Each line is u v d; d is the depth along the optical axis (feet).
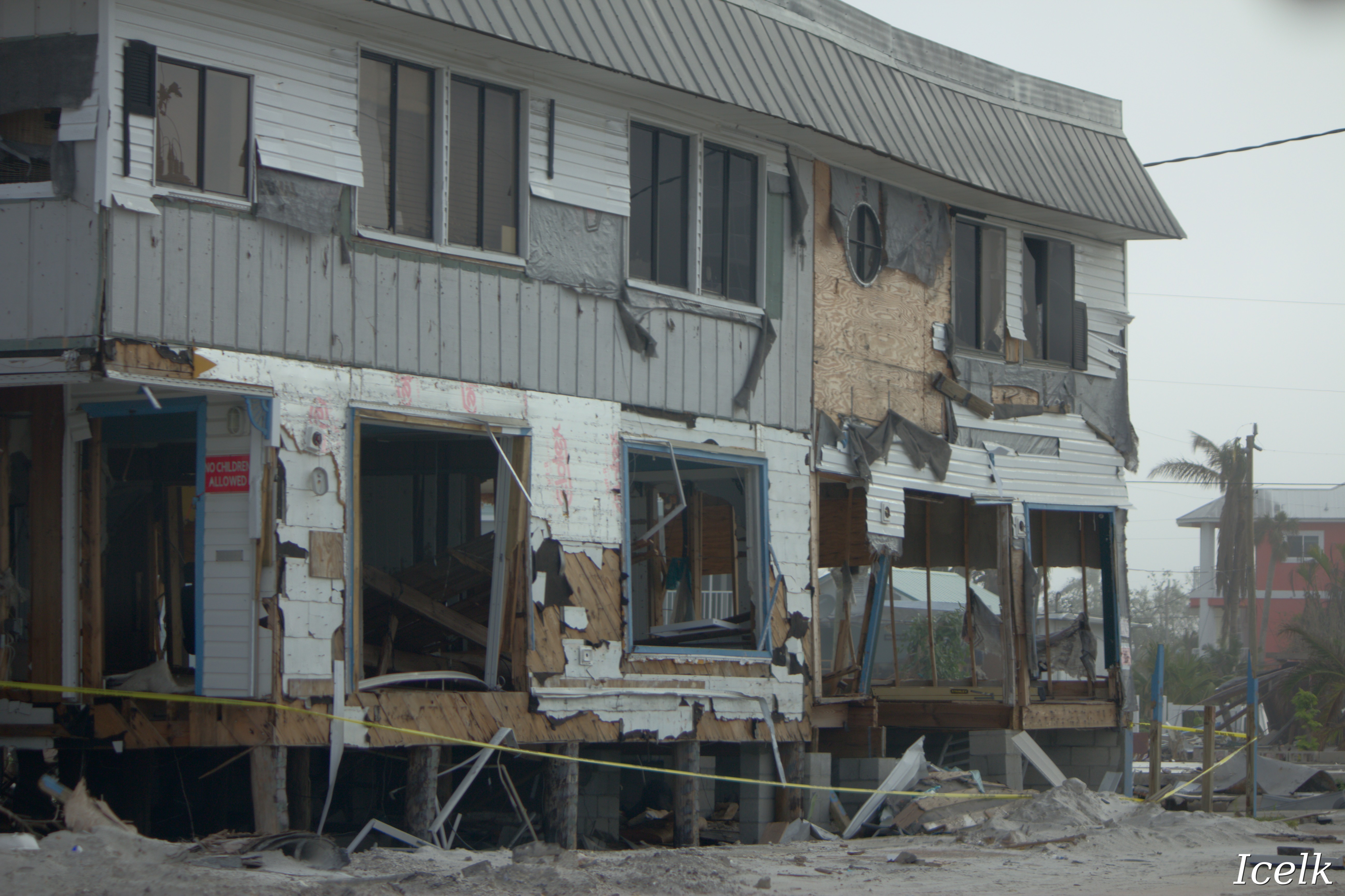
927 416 64.59
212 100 41.52
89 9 39.50
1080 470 72.02
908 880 40.01
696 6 54.65
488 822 52.70
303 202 43.04
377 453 56.13
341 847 43.01
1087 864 44.57
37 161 40.01
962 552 75.51
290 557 41.50
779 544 57.00
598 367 50.98
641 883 35.50
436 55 46.73
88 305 38.63
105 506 48.29
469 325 47.16
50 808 45.01
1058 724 67.46
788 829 54.08
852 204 61.52
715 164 56.44
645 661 51.19
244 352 41.39
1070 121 72.18
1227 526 198.49
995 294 68.95
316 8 43.55
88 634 42.55
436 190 46.75
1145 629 272.51
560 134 50.26
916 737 74.64
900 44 64.08
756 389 56.75
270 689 40.78
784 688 56.34
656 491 66.49
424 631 51.19
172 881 31.91
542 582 48.11
